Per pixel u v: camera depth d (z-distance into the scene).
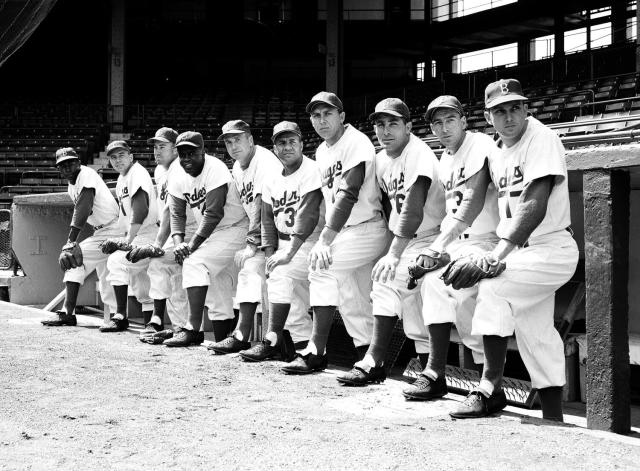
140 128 26.23
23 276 9.76
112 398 3.82
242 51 34.00
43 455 2.78
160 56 34.50
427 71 32.56
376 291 4.25
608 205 3.27
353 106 27.69
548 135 3.37
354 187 4.44
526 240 3.33
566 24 31.56
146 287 6.85
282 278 4.97
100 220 7.12
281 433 3.11
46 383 4.20
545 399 3.49
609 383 3.27
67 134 24.50
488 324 3.37
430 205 4.21
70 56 34.53
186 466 2.64
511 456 2.74
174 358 5.14
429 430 3.15
